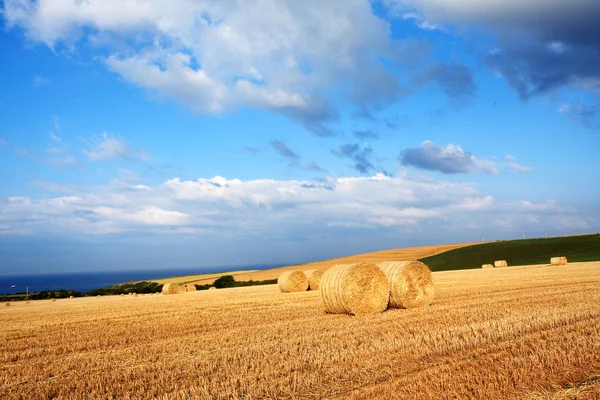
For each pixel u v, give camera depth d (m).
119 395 7.44
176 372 8.51
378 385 7.29
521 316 12.66
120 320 16.88
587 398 6.41
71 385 8.07
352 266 16.14
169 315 17.78
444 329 11.30
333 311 16.53
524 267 46.16
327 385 7.41
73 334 13.75
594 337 9.52
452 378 7.32
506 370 7.57
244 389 7.30
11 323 17.45
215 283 63.28
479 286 24.23
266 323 14.21
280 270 76.94
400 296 16.86
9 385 8.24
